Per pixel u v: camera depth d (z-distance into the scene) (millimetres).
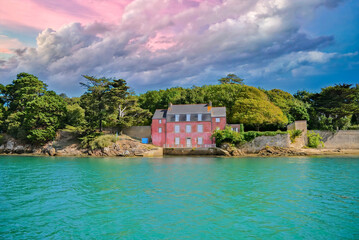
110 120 62500
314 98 72000
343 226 11844
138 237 10766
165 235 10945
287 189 19281
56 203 15727
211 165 35844
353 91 66688
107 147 56156
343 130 62594
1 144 64188
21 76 74062
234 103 68375
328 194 17703
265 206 14883
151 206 14945
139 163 39188
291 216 13180
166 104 74688
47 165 36438
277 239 10523
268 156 53531
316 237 10703
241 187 20031
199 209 14336
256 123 60156
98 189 19578
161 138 62562
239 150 56156
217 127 60969
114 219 12844
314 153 54062
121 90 64750
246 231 11328
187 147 57125
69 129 63031
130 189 19484
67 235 10992
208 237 10734
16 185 21297
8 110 72500
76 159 47344
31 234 11109
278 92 77438
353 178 24219
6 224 12250
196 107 64688
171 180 23391
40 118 61531
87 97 65438
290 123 65312
